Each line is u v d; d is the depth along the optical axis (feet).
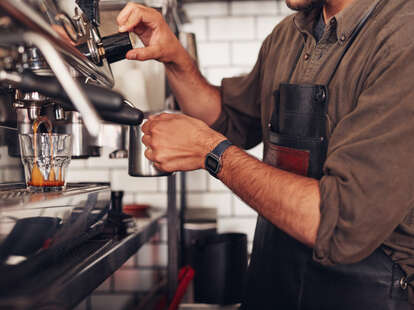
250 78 3.82
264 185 2.30
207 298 5.71
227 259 5.69
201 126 2.66
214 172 2.55
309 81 2.81
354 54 2.51
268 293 2.90
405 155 1.99
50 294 1.79
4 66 1.93
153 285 7.84
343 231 2.06
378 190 1.99
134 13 3.06
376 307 2.45
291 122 2.79
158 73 5.17
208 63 8.21
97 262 2.48
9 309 1.58
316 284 2.61
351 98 2.49
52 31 1.71
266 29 8.14
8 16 1.43
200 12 8.20
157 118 2.79
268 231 2.96
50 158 2.67
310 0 2.64
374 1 2.51
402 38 2.17
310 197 2.17
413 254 2.33
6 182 3.42
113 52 3.04
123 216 4.08
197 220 6.84
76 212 2.46
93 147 4.03
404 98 2.03
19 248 1.88
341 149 2.13
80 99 1.57
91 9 2.78
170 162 2.65
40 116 2.75
